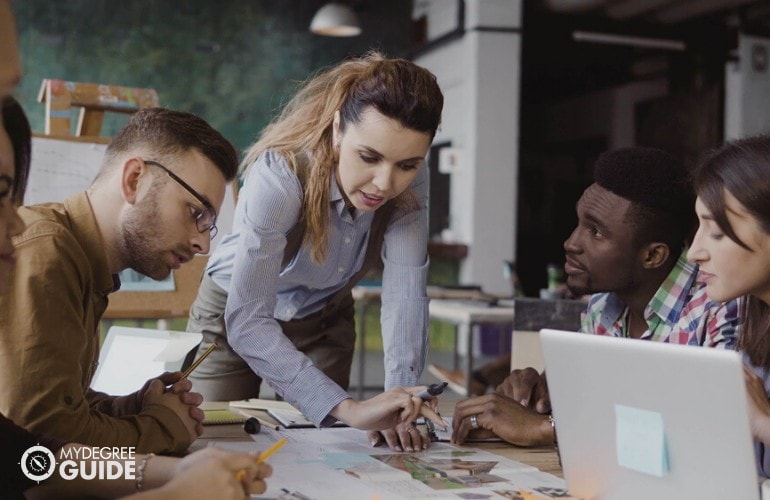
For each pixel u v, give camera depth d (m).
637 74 12.44
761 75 10.34
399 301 2.12
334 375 2.48
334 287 2.29
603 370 1.23
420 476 1.47
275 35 9.48
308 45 9.59
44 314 1.45
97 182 1.63
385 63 1.84
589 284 1.90
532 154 14.83
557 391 1.32
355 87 1.85
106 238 1.61
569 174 14.44
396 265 2.15
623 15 10.24
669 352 1.13
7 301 1.44
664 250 1.85
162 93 9.17
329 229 2.07
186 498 1.12
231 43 9.34
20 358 1.43
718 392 1.08
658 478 1.18
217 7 9.27
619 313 2.02
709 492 1.12
